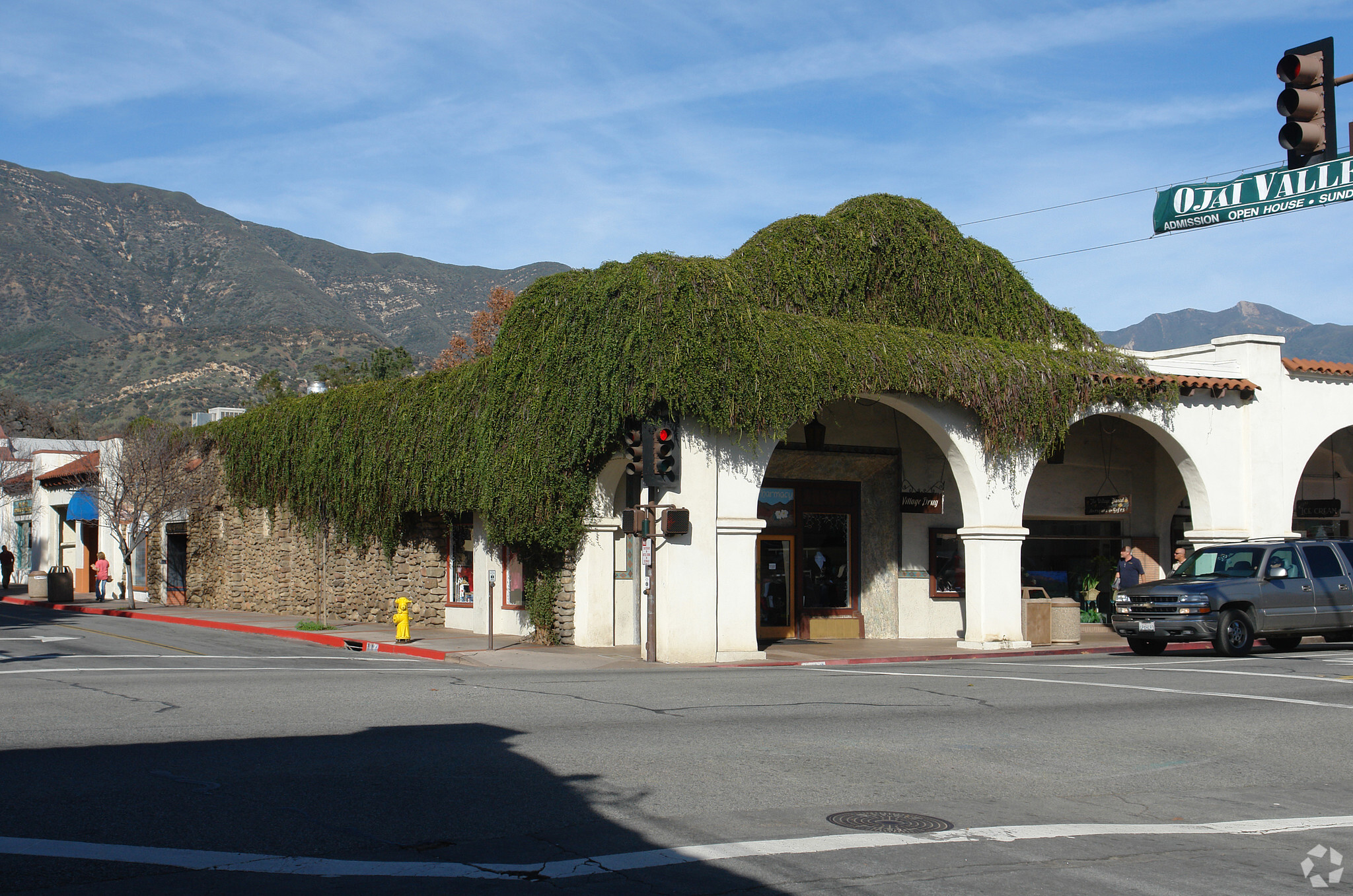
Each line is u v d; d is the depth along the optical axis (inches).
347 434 1083.9
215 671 610.2
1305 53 415.2
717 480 739.4
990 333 906.1
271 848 248.1
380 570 1091.3
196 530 1440.7
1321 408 992.9
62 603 1440.7
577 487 790.5
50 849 244.7
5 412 3235.7
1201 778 350.0
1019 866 249.6
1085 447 1040.2
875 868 243.1
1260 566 741.9
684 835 265.1
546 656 757.9
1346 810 316.2
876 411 935.0
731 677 590.2
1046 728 422.6
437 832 262.7
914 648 853.8
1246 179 502.6
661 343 709.3
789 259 828.0
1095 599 1038.4
